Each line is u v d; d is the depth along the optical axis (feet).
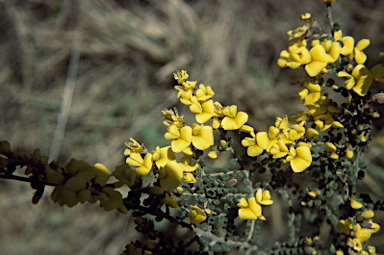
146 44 1.67
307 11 1.67
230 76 1.61
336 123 0.67
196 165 0.67
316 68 0.64
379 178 1.37
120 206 0.58
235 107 0.65
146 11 1.73
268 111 1.55
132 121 1.64
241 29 1.67
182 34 1.68
